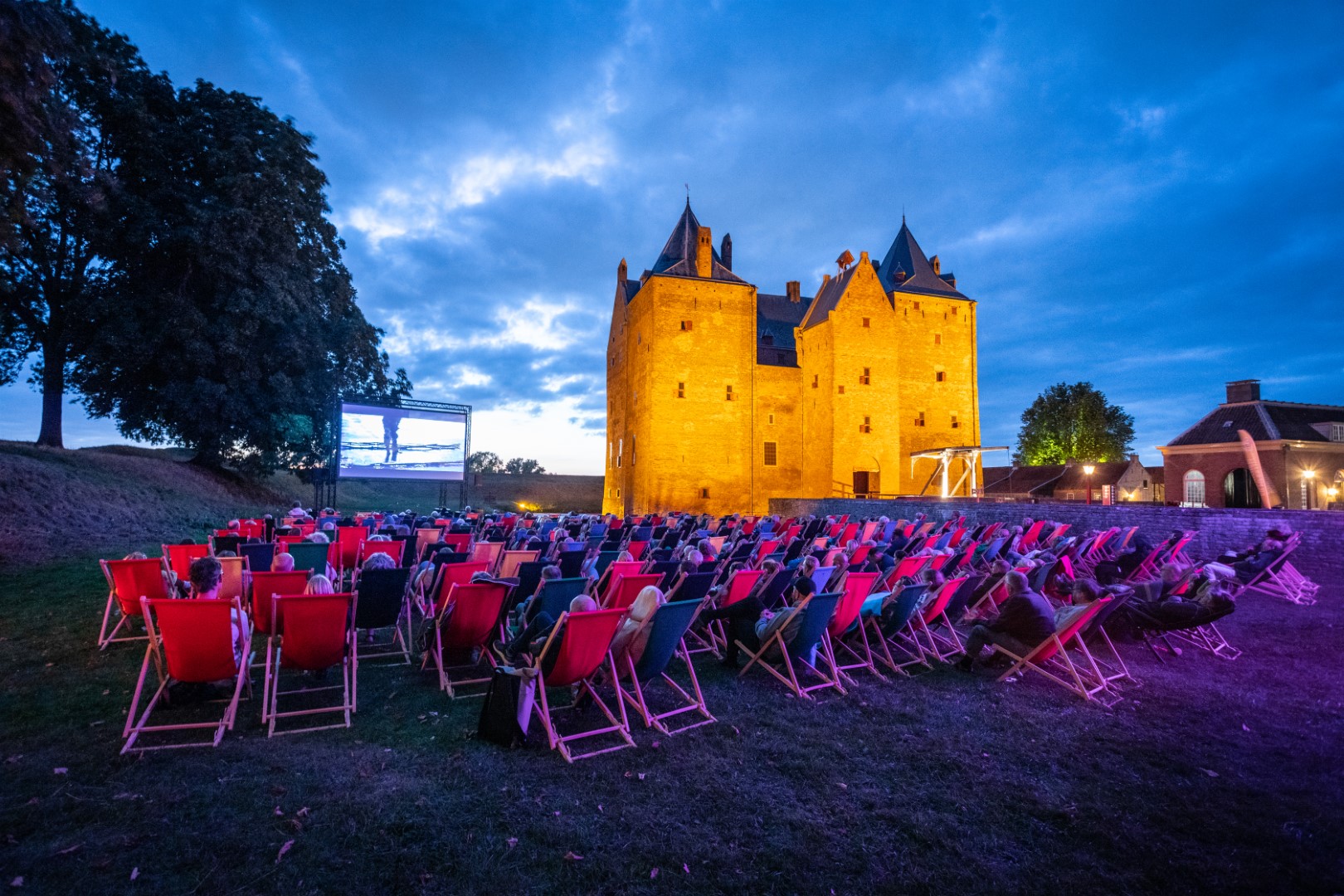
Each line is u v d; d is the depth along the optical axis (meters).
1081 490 51.59
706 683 6.59
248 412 25.72
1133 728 5.42
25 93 10.45
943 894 3.20
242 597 6.87
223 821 3.67
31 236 21.81
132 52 24.20
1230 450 34.34
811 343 41.56
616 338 47.78
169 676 5.33
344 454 27.42
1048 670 7.11
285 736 4.94
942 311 43.22
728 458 38.84
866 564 8.60
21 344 24.47
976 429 43.00
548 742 4.94
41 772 4.21
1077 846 3.64
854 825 3.83
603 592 7.95
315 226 29.48
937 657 7.46
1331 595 11.10
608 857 3.42
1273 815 4.00
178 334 23.19
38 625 8.18
